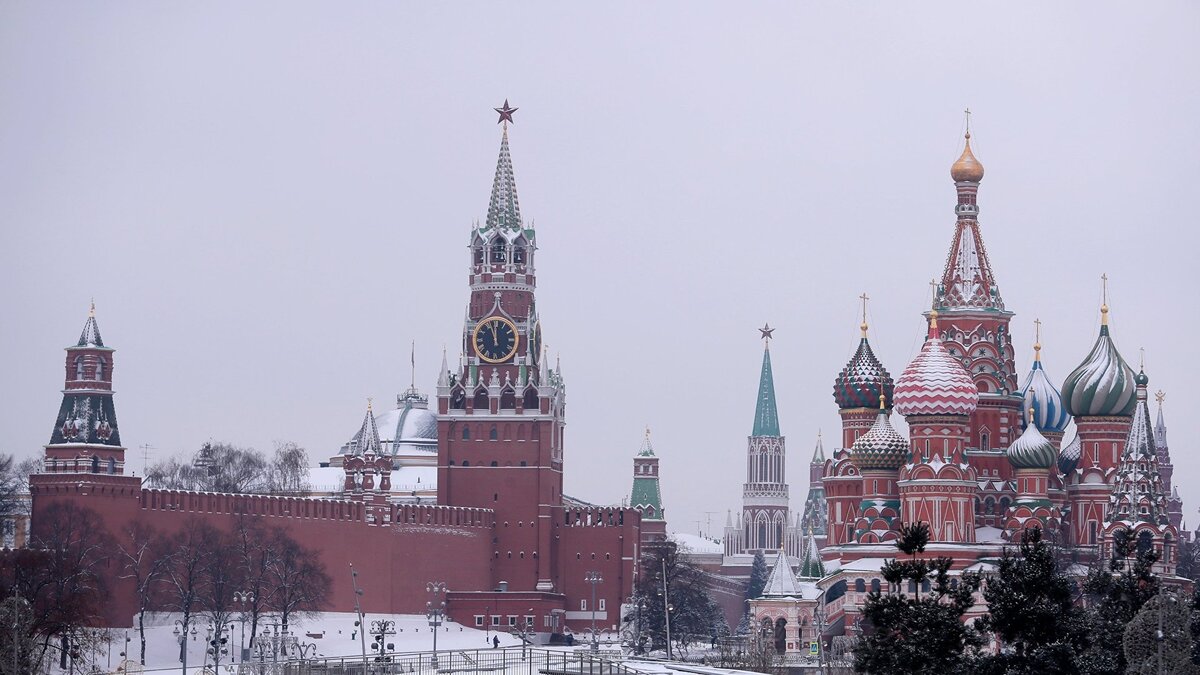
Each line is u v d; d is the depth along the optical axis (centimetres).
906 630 18438
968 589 18850
